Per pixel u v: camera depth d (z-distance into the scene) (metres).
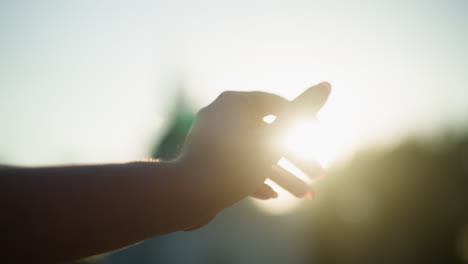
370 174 15.81
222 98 0.77
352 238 13.20
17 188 0.51
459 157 16.97
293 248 14.25
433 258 14.38
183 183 0.63
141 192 0.59
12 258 0.49
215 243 14.30
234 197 0.69
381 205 14.96
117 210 0.56
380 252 13.60
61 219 0.52
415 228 14.84
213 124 0.71
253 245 14.77
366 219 13.96
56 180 0.54
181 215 0.63
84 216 0.54
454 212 15.02
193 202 0.63
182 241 13.84
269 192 0.93
